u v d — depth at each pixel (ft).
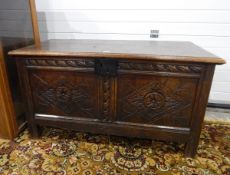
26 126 5.61
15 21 5.15
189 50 4.38
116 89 4.25
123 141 5.06
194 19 5.94
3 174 4.02
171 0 5.83
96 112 4.58
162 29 6.19
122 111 4.45
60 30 6.70
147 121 4.44
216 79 6.54
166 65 3.84
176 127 4.36
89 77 4.25
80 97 4.49
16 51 4.24
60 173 4.07
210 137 5.22
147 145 4.93
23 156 4.51
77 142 5.01
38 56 4.17
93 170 4.15
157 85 4.06
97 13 6.31
